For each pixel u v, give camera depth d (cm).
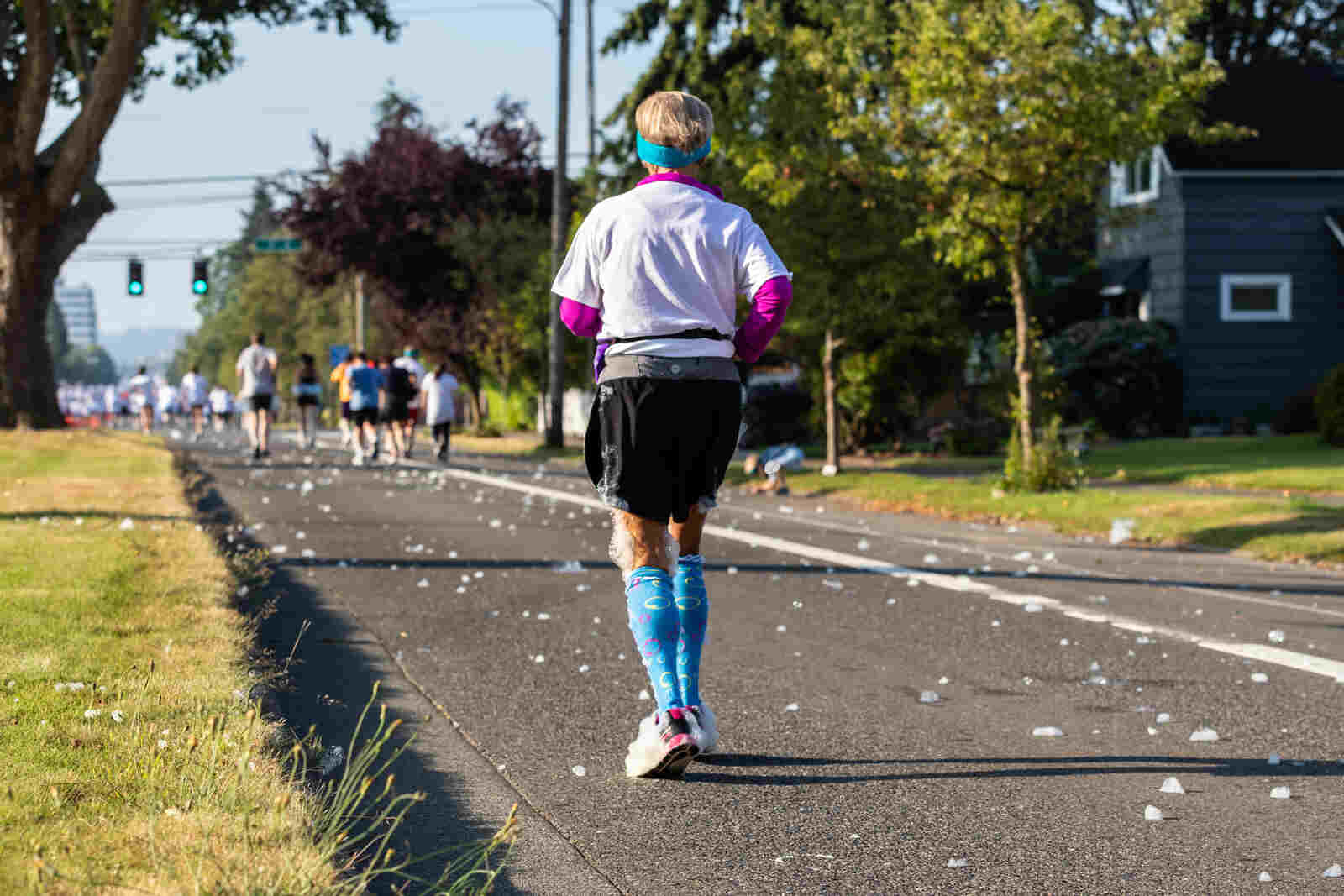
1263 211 4834
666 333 707
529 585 1452
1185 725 849
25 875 469
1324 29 7300
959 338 4066
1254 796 694
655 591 726
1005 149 2419
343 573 1527
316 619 1210
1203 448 3822
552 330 5100
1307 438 3784
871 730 839
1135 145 2405
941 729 841
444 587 1430
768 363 5347
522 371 6806
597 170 5109
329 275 7262
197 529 1636
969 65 2383
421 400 5284
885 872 587
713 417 717
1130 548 1873
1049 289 4797
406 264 6925
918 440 5047
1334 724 846
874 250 3127
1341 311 4856
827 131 2994
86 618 998
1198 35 7238
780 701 920
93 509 1859
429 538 1897
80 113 4347
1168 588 1467
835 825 651
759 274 714
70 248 4578
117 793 584
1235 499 2177
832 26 3653
